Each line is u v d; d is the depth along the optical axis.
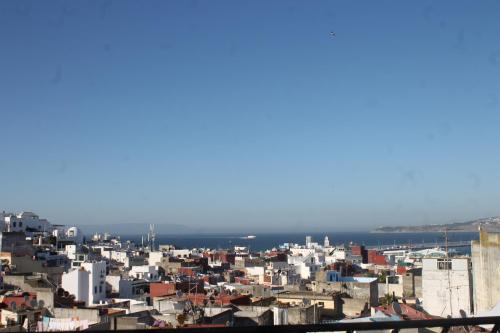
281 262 142.25
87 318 52.00
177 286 81.38
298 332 7.10
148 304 67.56
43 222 142.25
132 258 139.62
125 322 45.53
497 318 8.01
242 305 58.97
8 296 59.19
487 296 36.31
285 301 66.75
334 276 87.25
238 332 6.80
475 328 26.73
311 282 91.75
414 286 84.88
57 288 70.12
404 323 7.63
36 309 51.91
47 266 90.56
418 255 150.25
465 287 53.06
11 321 47.56
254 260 147.75
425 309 54.62
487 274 36.34
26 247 97.12
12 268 82.81
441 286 54.19
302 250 185.88
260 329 6.91
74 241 148.00
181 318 43.56
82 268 76.50
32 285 70.69
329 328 7.23
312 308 56.12
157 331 6.62
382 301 72.19
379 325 7.47
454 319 7.88
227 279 107.00
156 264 128.50
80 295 74.19
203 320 47.41
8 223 129.88
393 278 95.94
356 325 7.36
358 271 119.38
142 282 91.50
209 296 66.12
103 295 78.38
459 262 53.91
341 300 65.94
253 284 91.69
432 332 25.94
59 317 51.16
